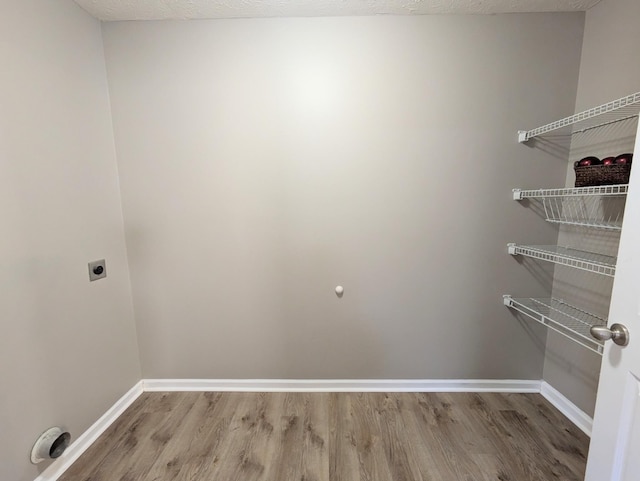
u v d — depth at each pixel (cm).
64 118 129
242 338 176
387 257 167
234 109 157
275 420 155
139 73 154
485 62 151
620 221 129
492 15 148
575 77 151
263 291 172
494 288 169
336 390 179
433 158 158
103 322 152
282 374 179
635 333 73
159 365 179
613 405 79
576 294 152
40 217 119
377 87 154
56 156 126
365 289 170
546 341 172
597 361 140
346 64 152
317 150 159
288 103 155
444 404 167
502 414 158
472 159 158
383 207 163
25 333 113
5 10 105
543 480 121
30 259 115
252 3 139
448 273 168
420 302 171
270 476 124
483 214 162
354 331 174
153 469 128
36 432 117
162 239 167
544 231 163
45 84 121
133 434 147
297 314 173
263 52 152
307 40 151
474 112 154
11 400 108
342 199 163
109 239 156
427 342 174
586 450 135
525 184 159
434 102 154
